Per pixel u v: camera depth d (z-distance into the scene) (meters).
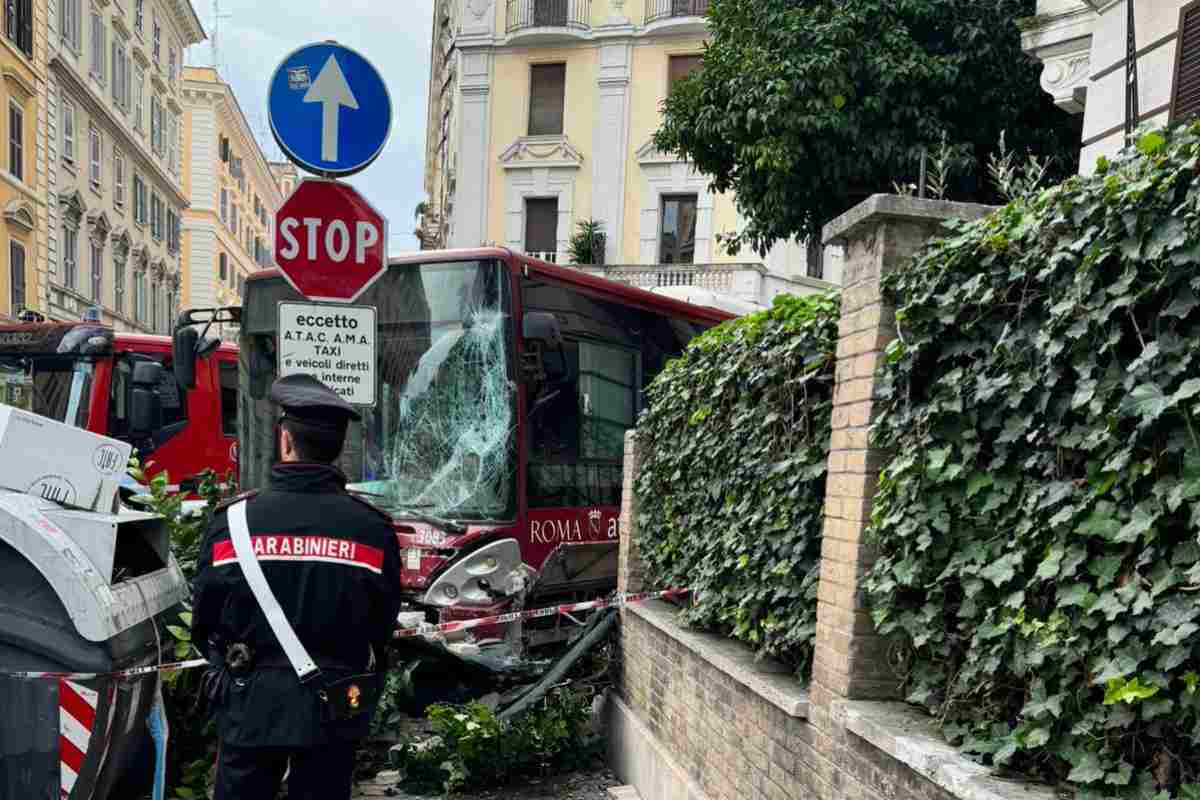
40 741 3.76
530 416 7.58
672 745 5.30
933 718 3.02
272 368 8.65
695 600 5.25
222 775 3.19
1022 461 2.67
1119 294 2.28
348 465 7.70
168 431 12.50
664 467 5.96
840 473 3.50
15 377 11.52
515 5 28.53
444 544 7.16
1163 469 2.17
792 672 4.12
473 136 29.11
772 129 12.98
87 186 33.28
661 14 27.72
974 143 13.57
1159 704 2.12
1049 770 2.51
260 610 3.18
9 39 26.09
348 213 5.48
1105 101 7.77
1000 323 2.82
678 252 28.03
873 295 3.34
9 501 3.95
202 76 59.94
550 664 6.67
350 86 5.40
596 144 28.30
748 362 4.63
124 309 38.22
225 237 65.50
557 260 28.50
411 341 7.74
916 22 13.38
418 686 6.78
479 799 5.88
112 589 4.14
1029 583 2.53
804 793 3.58
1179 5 6.90
